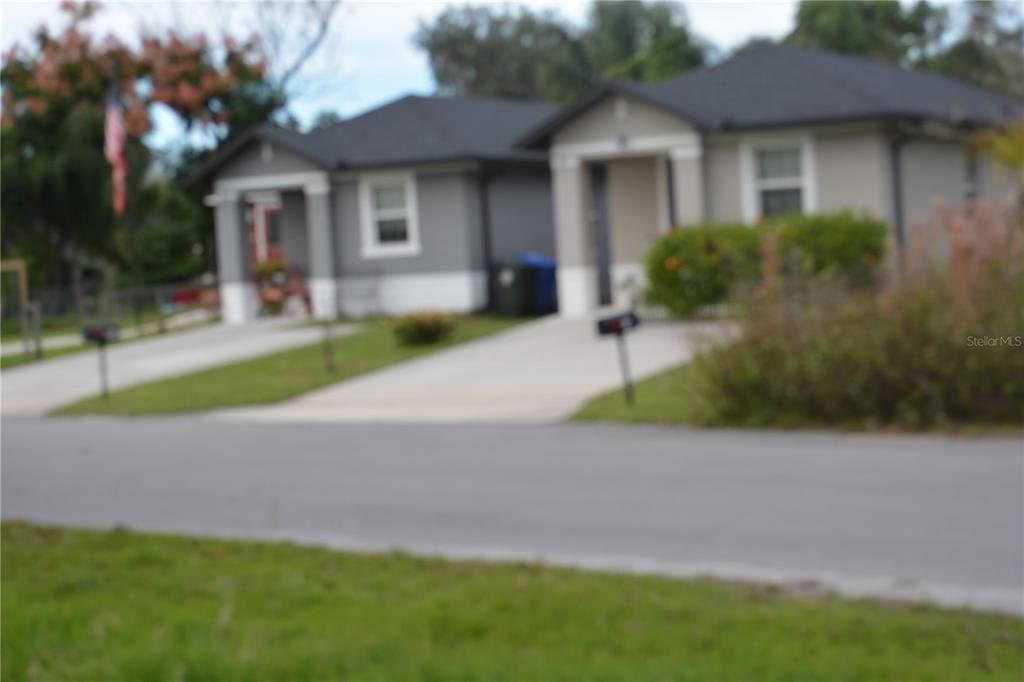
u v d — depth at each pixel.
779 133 25.08
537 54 63.41
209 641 7.20
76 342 29.89
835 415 14.09
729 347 14.58
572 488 11.62
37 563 9.38
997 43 48.84
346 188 30.52
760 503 10.59
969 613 7.27
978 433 13.15
